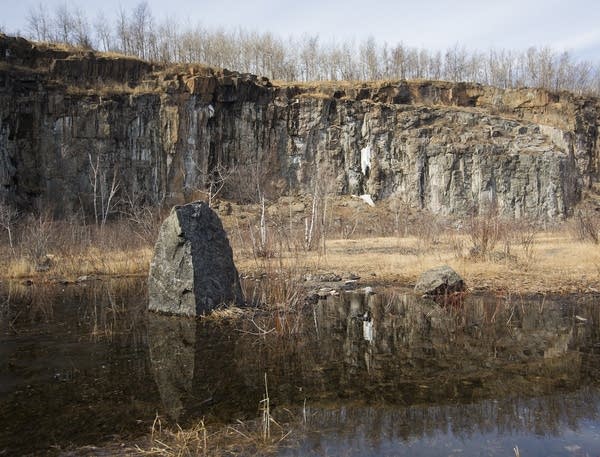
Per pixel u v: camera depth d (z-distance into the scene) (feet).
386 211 140.46
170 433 14.37
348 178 147.23
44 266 54.34
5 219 77.77
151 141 124.67
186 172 126.72
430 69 201.87
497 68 204.23
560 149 155.43
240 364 21.04
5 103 108.17
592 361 21.33
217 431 14.53
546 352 22.82
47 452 13.28
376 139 148.77
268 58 183.73
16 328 27.81
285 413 15.90
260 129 139.85
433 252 61.31
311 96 146.41
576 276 43.21
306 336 25.90
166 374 19.70
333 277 45.44
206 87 129.39
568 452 13.15
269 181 139.03
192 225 30.73
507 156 148.25
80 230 76.07
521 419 15.34
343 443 13.74
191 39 169.07
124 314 31.07
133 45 159.22
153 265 31.94
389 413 15.88
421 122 152.56
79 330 27.17
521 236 66.49
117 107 120.57
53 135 114.21
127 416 15.64
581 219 76.43
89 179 115.96
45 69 119.55
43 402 16.81
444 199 145.59
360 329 27.58
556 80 195.31
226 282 31.58
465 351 23.07
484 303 34.63
